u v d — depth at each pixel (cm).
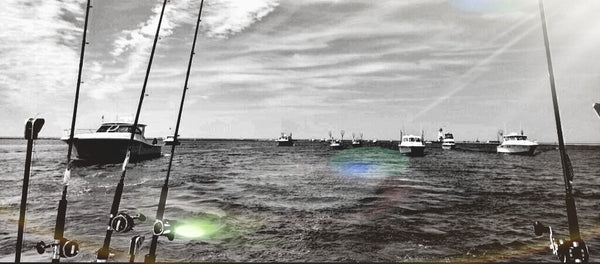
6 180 2214
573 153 11144
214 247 858
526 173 3422
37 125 309
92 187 1972
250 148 12012
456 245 891
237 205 1489
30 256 738
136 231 987
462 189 2159
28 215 1191
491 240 936
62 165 3484
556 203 1600
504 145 5762
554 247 309
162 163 4153
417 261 769
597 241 948
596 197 1803
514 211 1391
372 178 2881
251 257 786
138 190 1912
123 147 2653
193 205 1465
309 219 1209
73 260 726
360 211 1377
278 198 1720
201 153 7744
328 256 799
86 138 2542
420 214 1320
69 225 1048
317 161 5338
